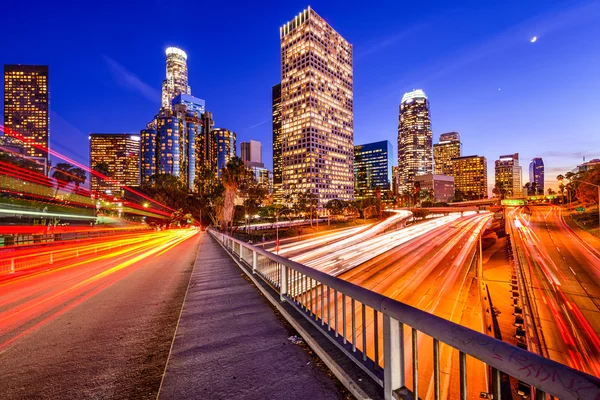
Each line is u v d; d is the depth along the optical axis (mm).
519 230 71500
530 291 30844
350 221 112938
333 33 179125
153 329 4742
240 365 3230
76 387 3010
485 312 26906
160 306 6160
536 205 152375
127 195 89312
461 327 1706
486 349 1506
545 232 65625
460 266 42219
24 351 3939
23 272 11398
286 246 53562
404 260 44906
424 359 16391
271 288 6426
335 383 2771
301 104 164000
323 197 163625
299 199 121875
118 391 2912
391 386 2195
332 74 176500
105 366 3469
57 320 5285
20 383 3111
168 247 24219
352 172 186750
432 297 29000
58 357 3738
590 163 140625
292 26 170875
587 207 88812
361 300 2721
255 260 8344
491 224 95062
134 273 10734
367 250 52156
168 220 93375
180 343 3904
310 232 79750
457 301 28203
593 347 20406
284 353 3488
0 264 14203
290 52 171750
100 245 28297
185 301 6094
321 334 3656
